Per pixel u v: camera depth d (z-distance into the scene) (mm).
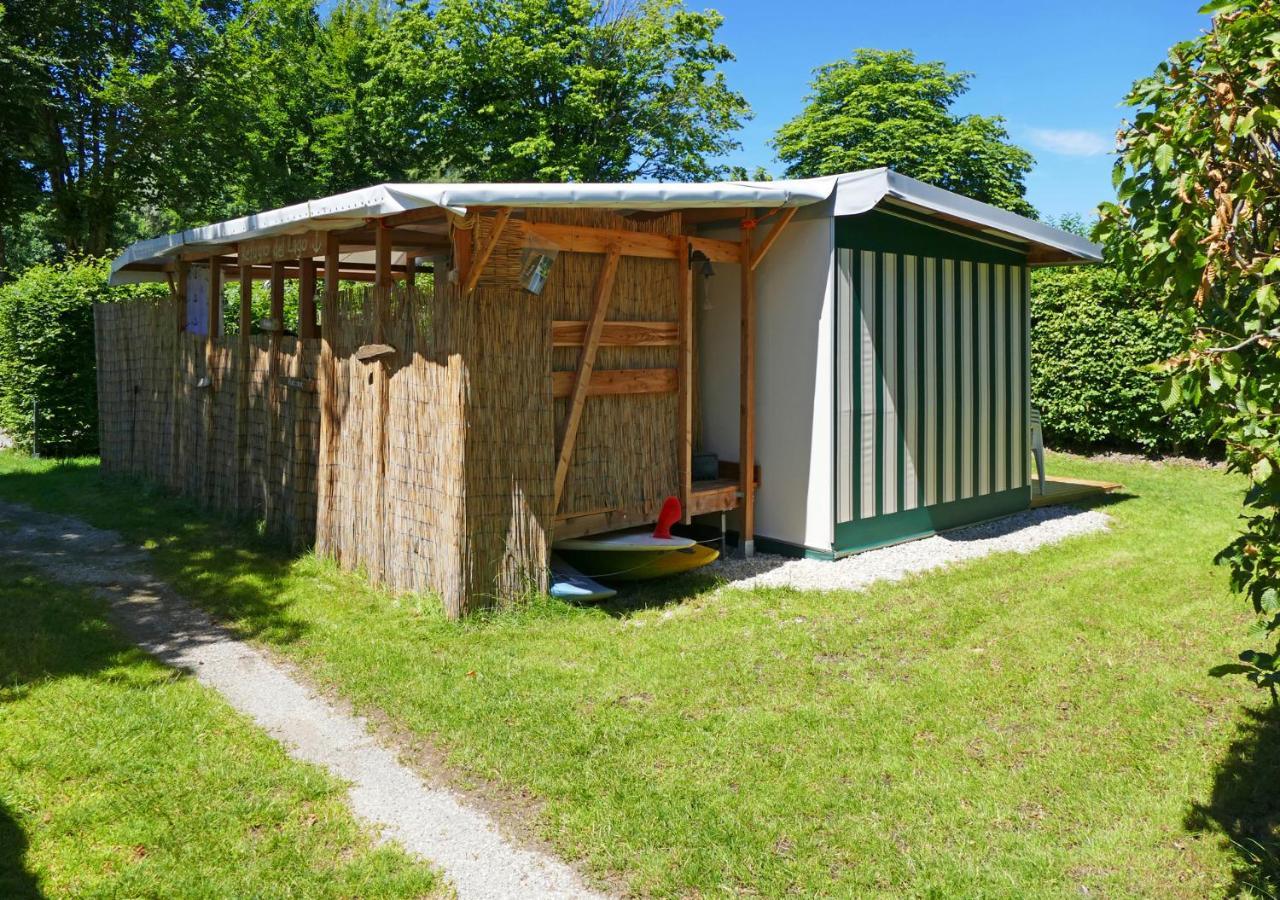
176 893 3047
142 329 10727
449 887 3148
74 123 19406
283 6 24844
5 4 17531
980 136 25297
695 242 7410
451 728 4348
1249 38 2797
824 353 7586
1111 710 4594
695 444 8484
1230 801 3691
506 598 6000
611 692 4801
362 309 6738
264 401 8227
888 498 8297
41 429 13055
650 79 22438
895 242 8219
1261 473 2572
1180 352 2885
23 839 3332
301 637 5621
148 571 7168
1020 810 3656
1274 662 2922
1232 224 2770
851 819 3559
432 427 6016
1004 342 9805
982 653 5441
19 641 5422
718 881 3158
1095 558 7887
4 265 22156
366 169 24953
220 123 20594
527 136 21016
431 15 21531
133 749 4059
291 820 3551
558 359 6516
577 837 3439
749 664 5227
